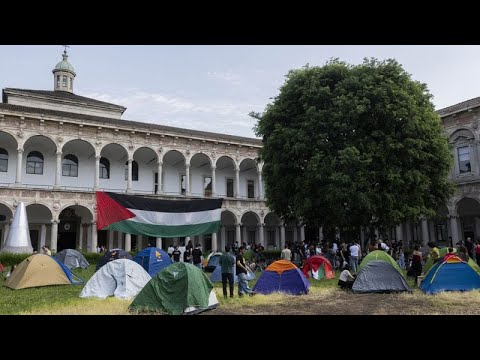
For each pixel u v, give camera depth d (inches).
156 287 472.4
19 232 1056.8
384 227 991.0
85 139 1457.9
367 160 859.4
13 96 1646.2
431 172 970.1
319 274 824.9
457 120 1492.4
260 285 620.1
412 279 784.3
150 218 821.9
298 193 964.0
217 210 887.1
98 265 920.3
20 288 680.4
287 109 1033.5
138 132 1547.7
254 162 1876.2
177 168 1806.1
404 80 979.3
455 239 1457.9
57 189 1376.7
